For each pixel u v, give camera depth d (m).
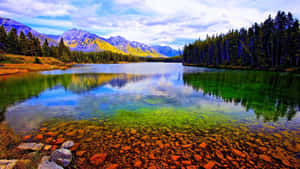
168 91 17.16
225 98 13.98
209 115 9.46
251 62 58.25
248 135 6.70
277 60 49.34
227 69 60.06
